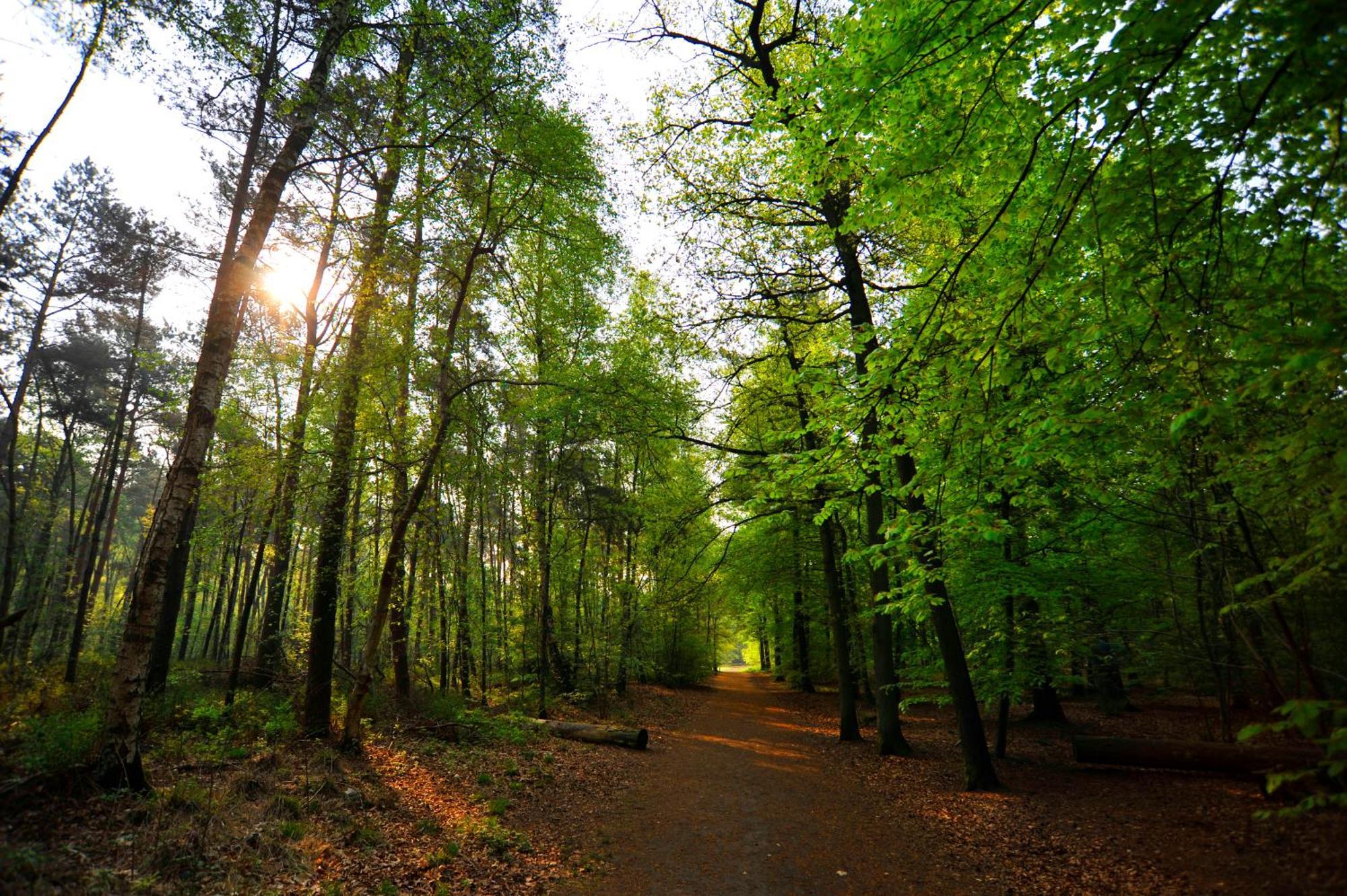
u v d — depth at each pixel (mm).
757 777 10742
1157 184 4766
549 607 17938
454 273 10562
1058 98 5152
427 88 9055
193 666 17000
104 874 4469
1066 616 9867
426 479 9844
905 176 5996
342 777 7746
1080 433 5730
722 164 11547
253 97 8352
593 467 17828
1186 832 6496
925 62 5242
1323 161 4094
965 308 6176
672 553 15625
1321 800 3688
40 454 25500
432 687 15539
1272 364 4125
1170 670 9859
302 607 15719
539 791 9000
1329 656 7004
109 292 20844
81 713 7121
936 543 8148
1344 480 3770
